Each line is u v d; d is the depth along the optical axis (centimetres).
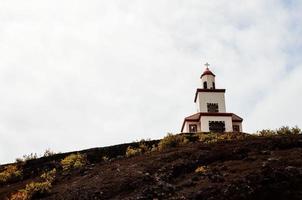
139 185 2688
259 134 3862
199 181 2662
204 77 6538
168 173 2864
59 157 3878
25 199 2831
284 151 2981
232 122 6034
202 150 3244
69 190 2833
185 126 6003
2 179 3494
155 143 4016
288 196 2358
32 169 3634
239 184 2455
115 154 3794
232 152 3094
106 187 2730
